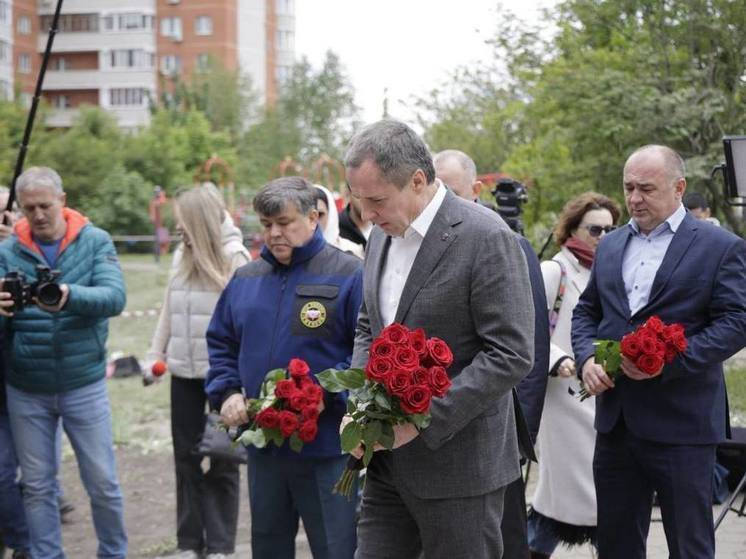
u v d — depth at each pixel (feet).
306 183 12.98
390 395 9.01
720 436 12.07
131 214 124.26
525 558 12.14
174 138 146.30
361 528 10.52
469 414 9.27
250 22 215.31
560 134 32.35
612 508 12.61
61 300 14.78
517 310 9.39
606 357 11.81
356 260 12.94
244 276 13.33
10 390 15.64
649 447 12.08
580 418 14.57
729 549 16.51
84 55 206.80
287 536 13.05
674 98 28.60
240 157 156.97
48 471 15.71
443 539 9.84
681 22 30.68
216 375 13.35
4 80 192.75
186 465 16.55
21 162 16.35
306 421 11.58
